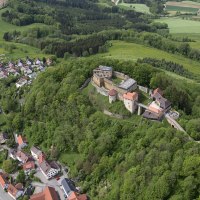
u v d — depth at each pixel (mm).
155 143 191375
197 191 164375
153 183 174875
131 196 179625
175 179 170250
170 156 178875
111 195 190625
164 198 170125
